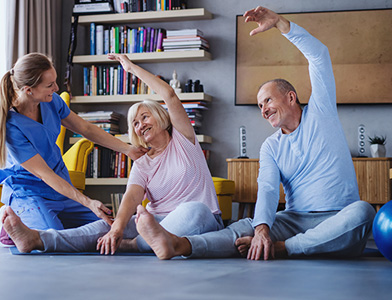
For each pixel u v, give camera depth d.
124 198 2.23
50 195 2.52
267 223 2.02
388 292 1.26
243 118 5.19
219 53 5.25
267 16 2.07
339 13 5.00
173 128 2.29
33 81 2.34
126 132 5.36
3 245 2.56
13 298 1.15
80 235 2.13
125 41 5.20
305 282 1.41
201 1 5.28
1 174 2.58
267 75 5.11
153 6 5.17
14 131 2.36
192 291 1.24
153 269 1.65
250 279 1.45
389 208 1.78
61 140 4.12
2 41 4.70
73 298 1.15
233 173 4.82
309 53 2.10
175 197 2.24
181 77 5.30
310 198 2.12
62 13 5.57
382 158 4.54
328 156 2.12
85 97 5.20
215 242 1.96
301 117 2.19
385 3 4.98
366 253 2.17
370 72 4.95
